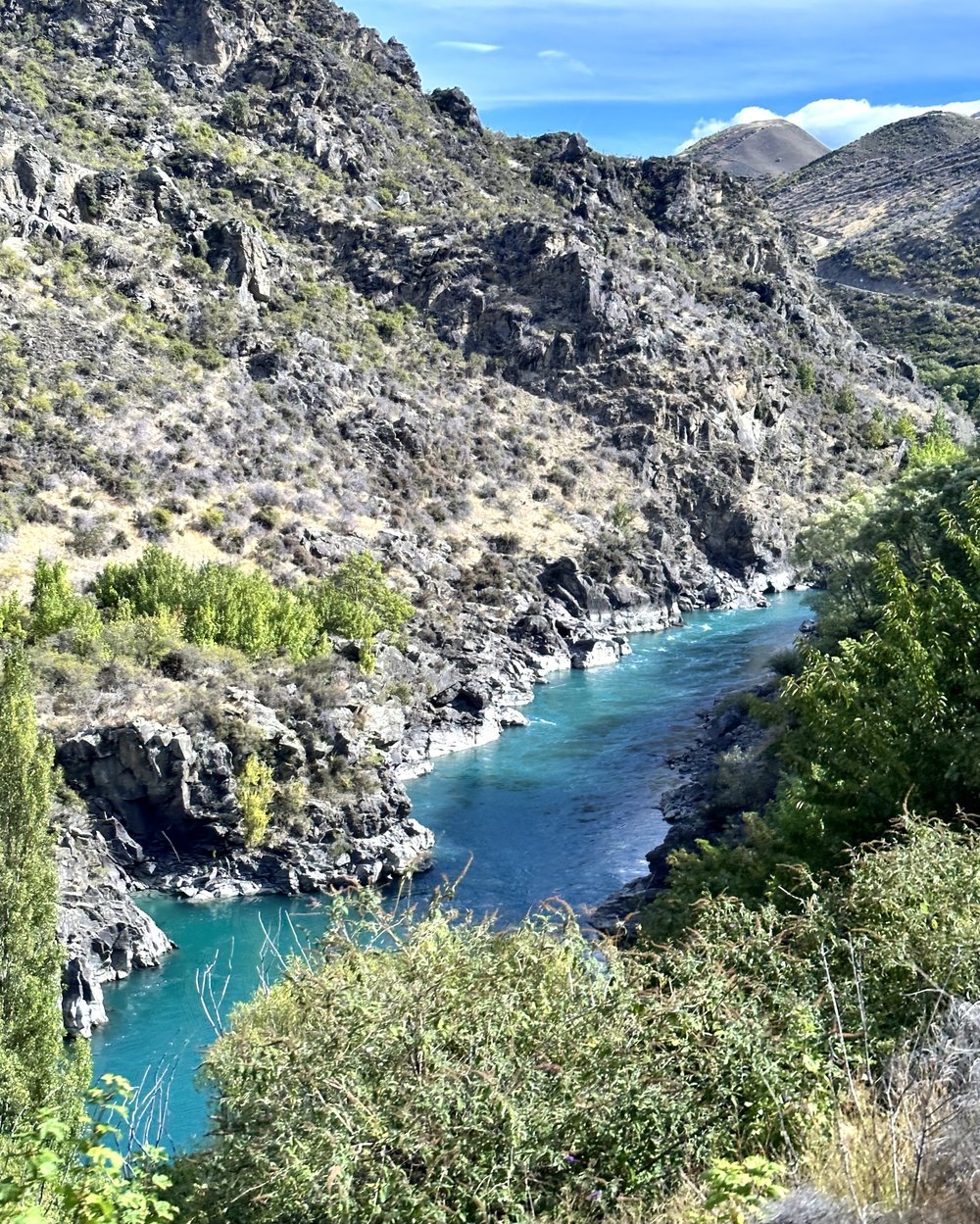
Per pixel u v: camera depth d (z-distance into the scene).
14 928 24.52
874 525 57.72
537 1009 9.81
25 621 56.84
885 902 11.01
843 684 17.39
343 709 51.88
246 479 84.81
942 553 45.56
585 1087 8.86
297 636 60.41
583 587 89.88
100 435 80.06
